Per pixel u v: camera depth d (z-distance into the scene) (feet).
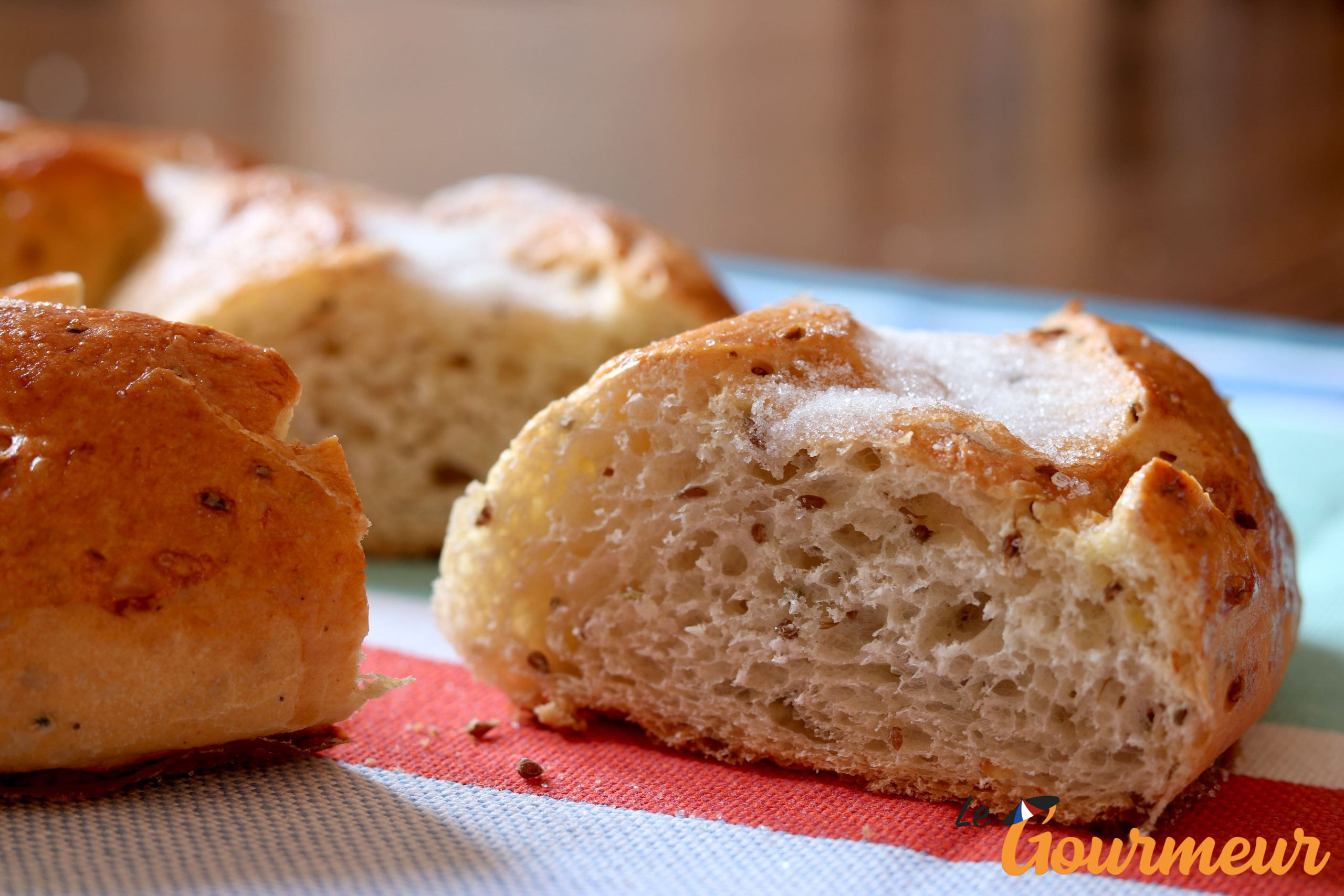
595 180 2.71
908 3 4.22
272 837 1.04
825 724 1.13
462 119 3.01
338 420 1.43
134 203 1.54
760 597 1.13
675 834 1.07
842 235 2.47
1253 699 1.11
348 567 1.08
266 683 1.07
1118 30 4.01
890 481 1.10
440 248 1.49
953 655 1.10
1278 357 1.76
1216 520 1.08
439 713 1.18
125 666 1.05
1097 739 1.08
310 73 3.19
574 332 1.43
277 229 1.46
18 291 1.19
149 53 3.09
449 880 1.03
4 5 3.25
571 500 1.16
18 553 1.04
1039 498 1.08
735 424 1.13
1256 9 4.31
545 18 3.96
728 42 3.81
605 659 1.17
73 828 1.04
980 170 2.85
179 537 1.06
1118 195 2.68
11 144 1.59
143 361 1.08
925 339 1.22
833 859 1.05
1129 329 1.23
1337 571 1.35
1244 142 3.02
